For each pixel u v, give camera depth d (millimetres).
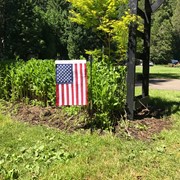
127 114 7312
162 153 5312
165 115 8000
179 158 5066
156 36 62750
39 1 62625
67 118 7262
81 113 7164
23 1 40500
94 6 8828
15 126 6898
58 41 49938
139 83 18344
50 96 8469
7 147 5547
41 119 7480
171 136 6238
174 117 7840
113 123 6848
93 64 7195
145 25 8672
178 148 5578
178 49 72688
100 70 7062
